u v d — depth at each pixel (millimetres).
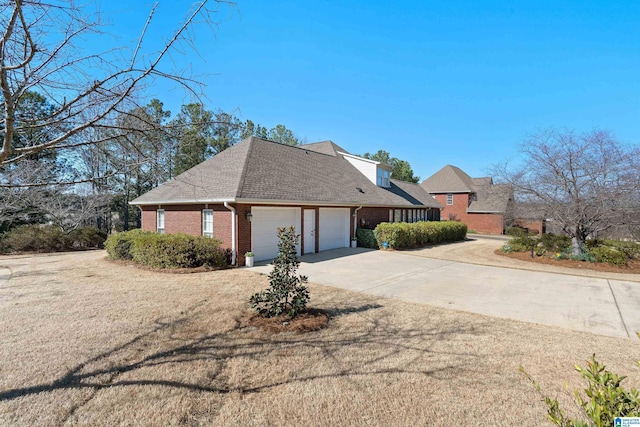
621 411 1643
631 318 6328
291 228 5969
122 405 3207
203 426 2934
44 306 6438
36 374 3756
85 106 3135
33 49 2588
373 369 3986
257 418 3051
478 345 4758
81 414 3057
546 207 14102
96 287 8117
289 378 3770
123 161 3654
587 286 9344
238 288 8055
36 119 2984
